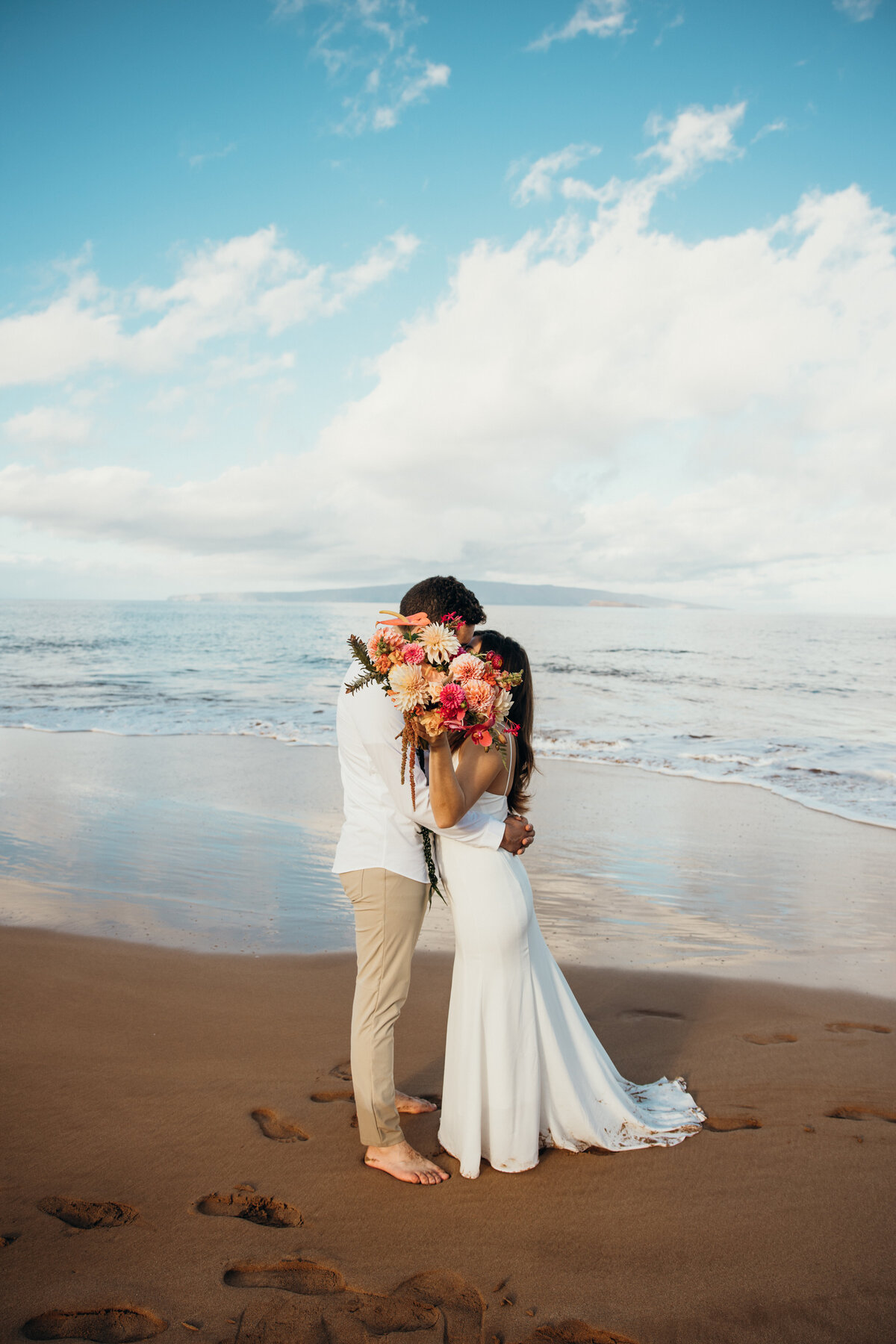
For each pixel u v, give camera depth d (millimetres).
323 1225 2084
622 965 4121
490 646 2490
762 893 5434
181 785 8656
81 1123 2537
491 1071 2303
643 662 29516
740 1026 3385
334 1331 1728
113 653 29688
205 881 5418
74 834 6617
